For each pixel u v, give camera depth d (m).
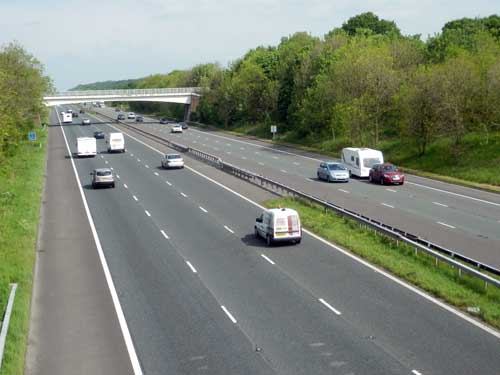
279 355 17.98
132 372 17.36
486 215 38.41
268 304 22.56
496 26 115.50
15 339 19.23
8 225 35.38
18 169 61.31
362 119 75.88
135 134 115.69
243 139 107.94
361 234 32.97
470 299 22.02
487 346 18.14
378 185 53.44
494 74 59.97
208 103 142.62
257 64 135.75
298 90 103.50
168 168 66.31
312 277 25.81
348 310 21.64
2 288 23.80
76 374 17.42
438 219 37.09
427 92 62.66
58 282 26.20
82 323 21.36
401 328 19.78
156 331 20.36
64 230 36.31
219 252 30.47
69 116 153.12
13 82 80.50
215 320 21.11
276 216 30.98
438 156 64.38
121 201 45.94
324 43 110.94
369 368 16.83
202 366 17.50
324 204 39.41
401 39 109.12
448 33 99.69
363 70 76.81
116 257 29.98
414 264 26.97
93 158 77.19
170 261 28.98
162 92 149.38
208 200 46.03
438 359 17.28
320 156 78.94
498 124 61.59
